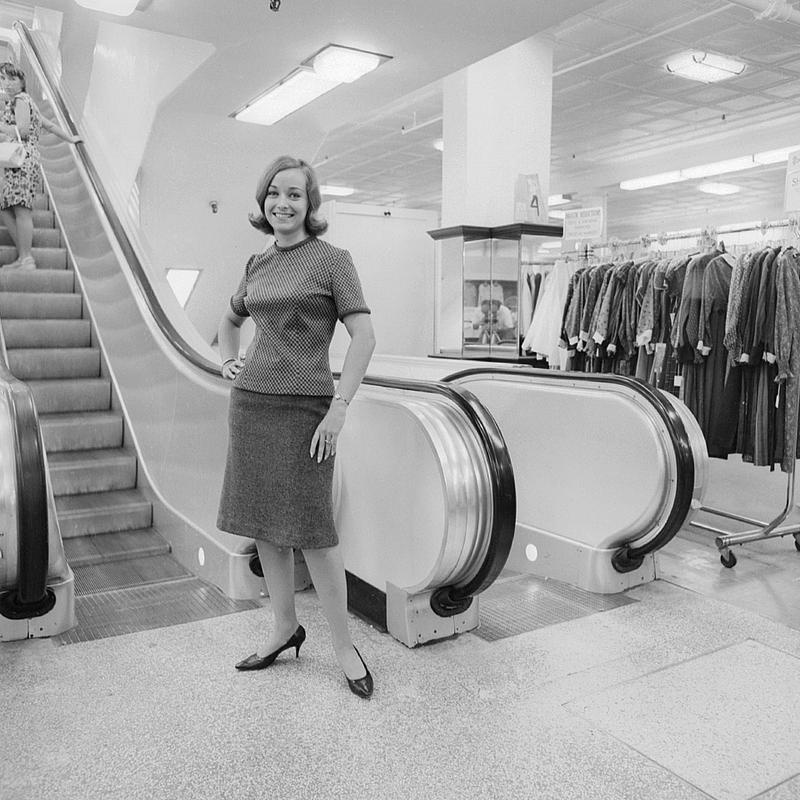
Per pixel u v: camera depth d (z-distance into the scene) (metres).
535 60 7.27
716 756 2.17
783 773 2.10
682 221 20.69
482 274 6.90
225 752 2.17
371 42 5.18
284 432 2.43
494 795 1.98
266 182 2.49
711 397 4.59
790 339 4.15
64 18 7.44
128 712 2.39
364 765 2.11
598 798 1.98
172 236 7.40
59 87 6.71
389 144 13.50
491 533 2.79
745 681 2.65
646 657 2.85
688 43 8.44
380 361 7.38
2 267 5.65
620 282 5.20
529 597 3.52
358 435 3.21
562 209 18.06
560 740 2.25
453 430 2.85
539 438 3.96
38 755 2.15
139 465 4.60
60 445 4.70
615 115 11.30
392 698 2.50
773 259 4.18
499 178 7.20
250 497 2.51
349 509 3.27
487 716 2.39
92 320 5.45
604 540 3.60
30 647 2.88
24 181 5.48
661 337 4.85
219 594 3.47
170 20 4.91
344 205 7.91
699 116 11.39
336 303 2.45
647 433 3.41
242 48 5.31
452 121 7.19
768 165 13.48
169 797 1.97
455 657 2.83
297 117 6.78
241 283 2.70
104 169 5.80
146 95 5.79
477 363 6.32
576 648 2.92
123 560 3.97
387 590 3.02
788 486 4.30
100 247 5.34
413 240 8.41
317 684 2.59
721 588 3.67
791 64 9.10
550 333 6.23
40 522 2.73
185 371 3.99
